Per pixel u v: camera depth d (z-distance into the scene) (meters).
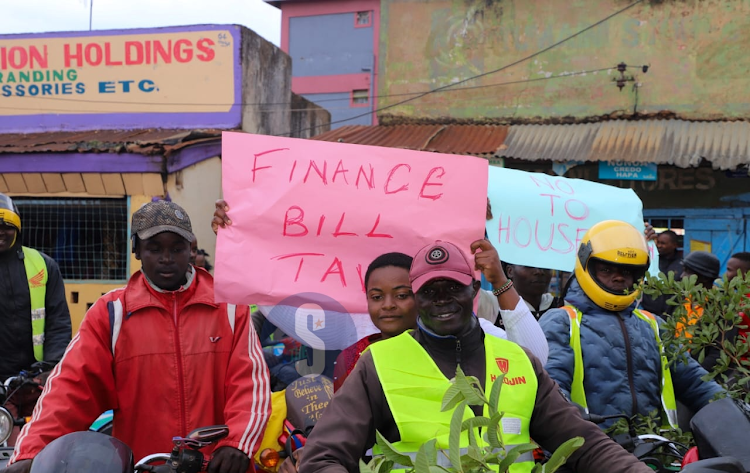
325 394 3.67
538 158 13.38
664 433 3.44
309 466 2.22
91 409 3.14
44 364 4.96
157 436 3.24
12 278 5.36
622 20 15.26
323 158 3.76
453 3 16.38
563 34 15.68
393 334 3.18
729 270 6.94
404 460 1.89
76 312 13.55
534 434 2.56
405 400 2.38
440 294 2.47
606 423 3.58
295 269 3.64
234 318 3.42
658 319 3.91
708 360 5.13
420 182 3.77
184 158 13.55
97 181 13.42
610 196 5.11
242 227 3.65
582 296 3.84
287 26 32.31
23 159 13.50
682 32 14.88
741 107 14.55
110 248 13.59
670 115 14.93
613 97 15.34
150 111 15.10
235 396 3.24
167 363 3.25
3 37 15.33
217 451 3.05
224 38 14.87
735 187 13.65
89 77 15.22
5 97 15.38
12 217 5.30
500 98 16.11
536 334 3.25
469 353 2.50
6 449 3.70
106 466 2.54
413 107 16.59
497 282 3.31
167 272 3.25
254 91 15.65
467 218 3.76
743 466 2.16
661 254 9.91
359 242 3.70
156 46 15.02
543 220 4.86
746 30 14.49
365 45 31.47
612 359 3.65
